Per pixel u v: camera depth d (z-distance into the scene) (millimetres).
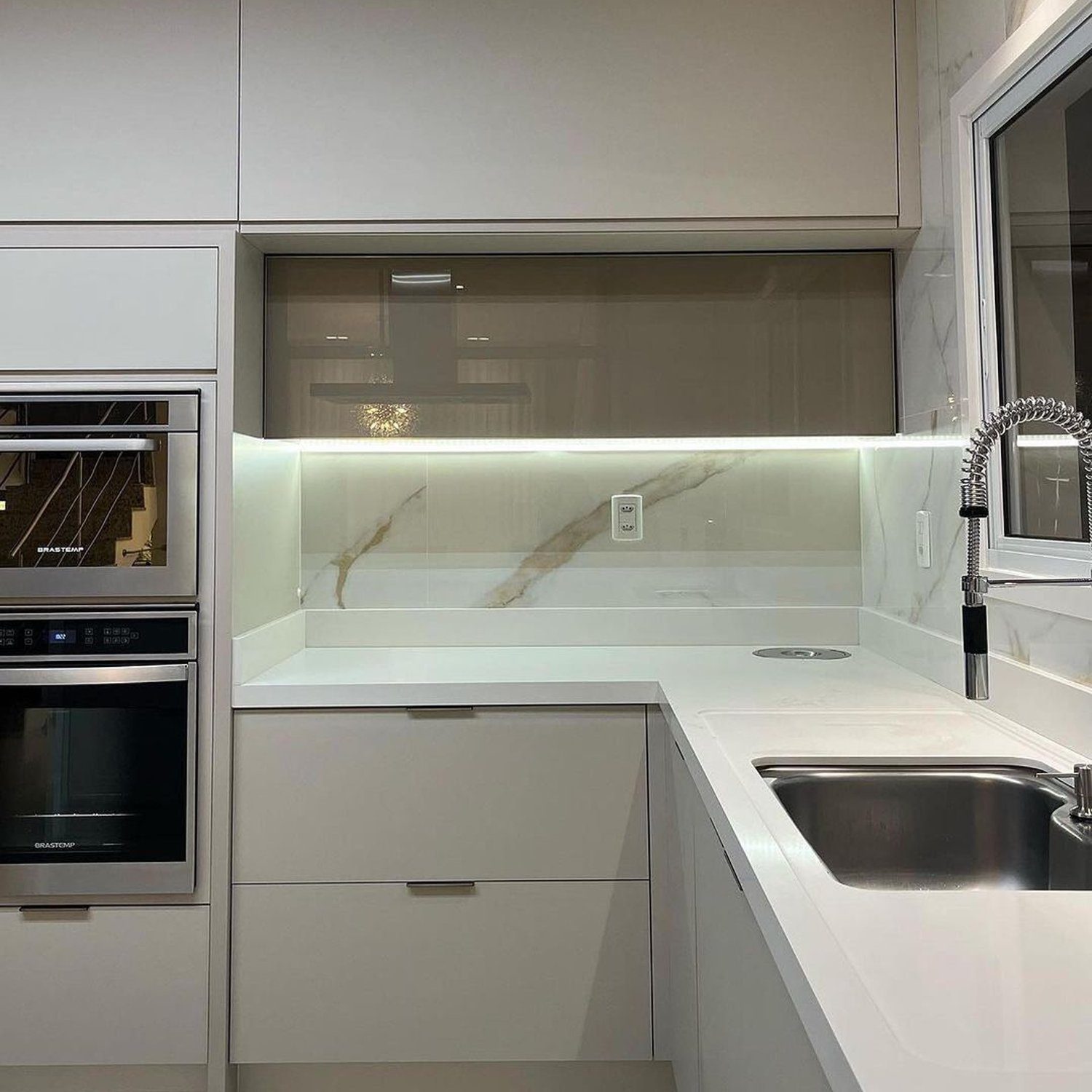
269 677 2072
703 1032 1447
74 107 2037
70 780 1979
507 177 2055
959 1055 604
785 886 884
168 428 1983
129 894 1967
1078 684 1401
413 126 2055
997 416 1188
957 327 1830
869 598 2467
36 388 2016
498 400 2262
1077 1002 673
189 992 1962
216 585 1995
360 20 2061
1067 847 1129
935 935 789
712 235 2113
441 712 1990
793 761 1404
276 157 2045
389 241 2143
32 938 1970
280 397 2248
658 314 2271
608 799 1980
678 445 2475
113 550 1983
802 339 2262
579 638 2510
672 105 2061
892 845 1371
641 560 2539
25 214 2020
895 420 2252
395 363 2256
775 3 2062
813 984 704
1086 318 1415
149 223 2033
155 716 1981
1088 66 1408
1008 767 1386
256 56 2053
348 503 2533
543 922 1976
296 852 1983
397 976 1973
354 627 2514
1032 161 1584
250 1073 2035
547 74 2062
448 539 2541
